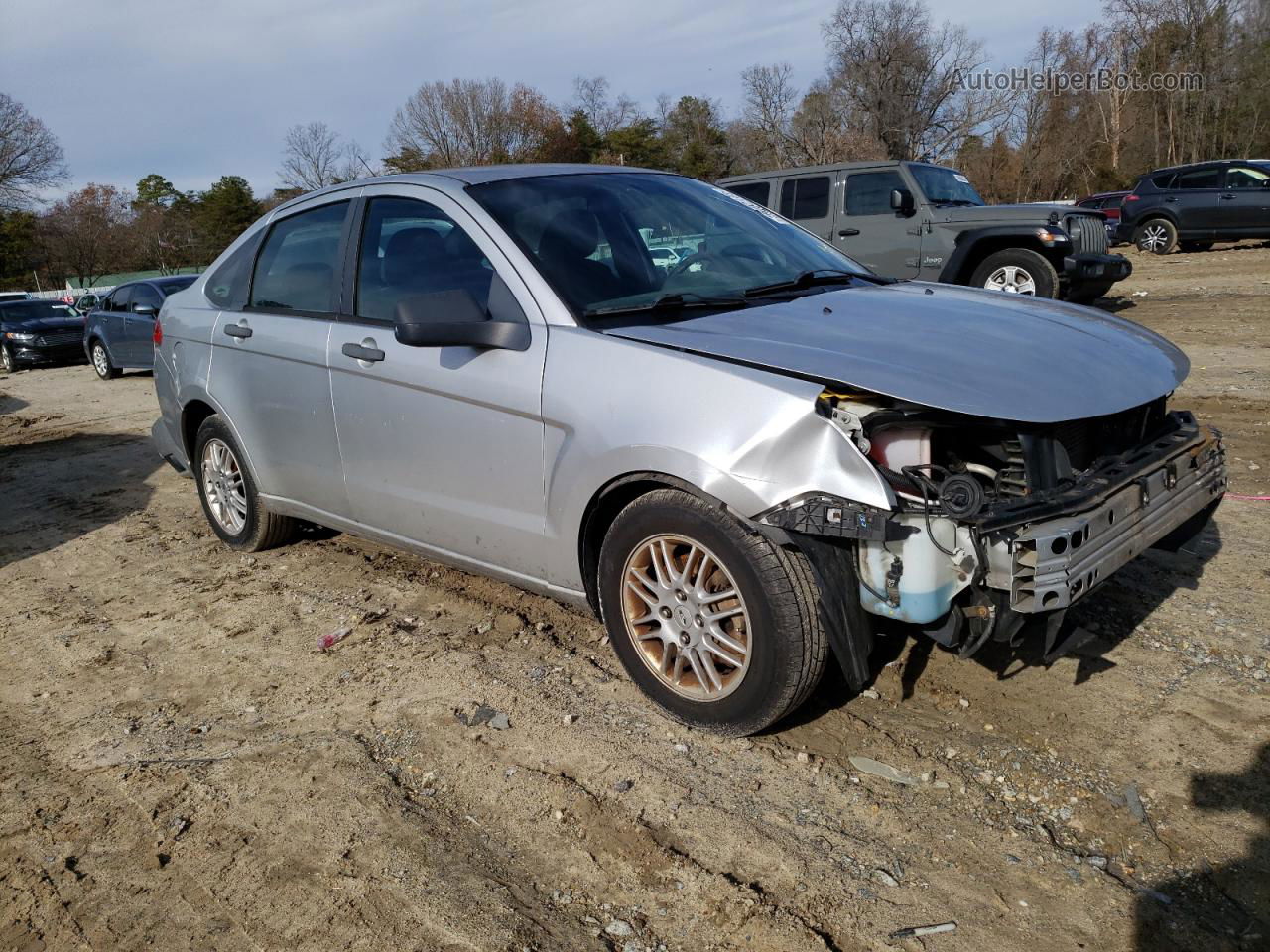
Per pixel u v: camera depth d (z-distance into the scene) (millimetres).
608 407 3031
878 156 48312
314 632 4148
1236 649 3492
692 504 2896
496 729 3270
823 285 3828
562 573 3377
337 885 2572
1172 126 54000
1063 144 55750
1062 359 3074
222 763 3182
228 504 5141
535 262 3414
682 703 3148
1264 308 11375
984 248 11172
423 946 2338
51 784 3127
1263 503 5012
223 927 2449
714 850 2615
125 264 81625
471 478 3559
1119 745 2973
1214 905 2338
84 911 2535
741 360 2898
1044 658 2814
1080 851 2545
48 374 17578
